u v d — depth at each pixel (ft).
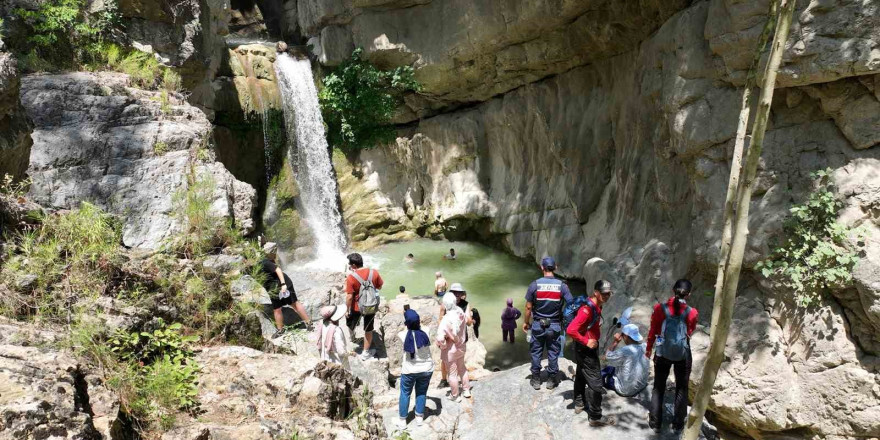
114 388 11.80
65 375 10.59
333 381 15.44
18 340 11.83
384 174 65.98
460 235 64.34
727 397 28.55
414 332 20.11
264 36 73.46
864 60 25.82
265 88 56.18
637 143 44.06
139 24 39.19
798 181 28.89
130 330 14.08
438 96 60.64
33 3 31.48
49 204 22.44
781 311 28.73
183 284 17.61
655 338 19.12
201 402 13.47
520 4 47.03
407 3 54.70
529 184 57.26
